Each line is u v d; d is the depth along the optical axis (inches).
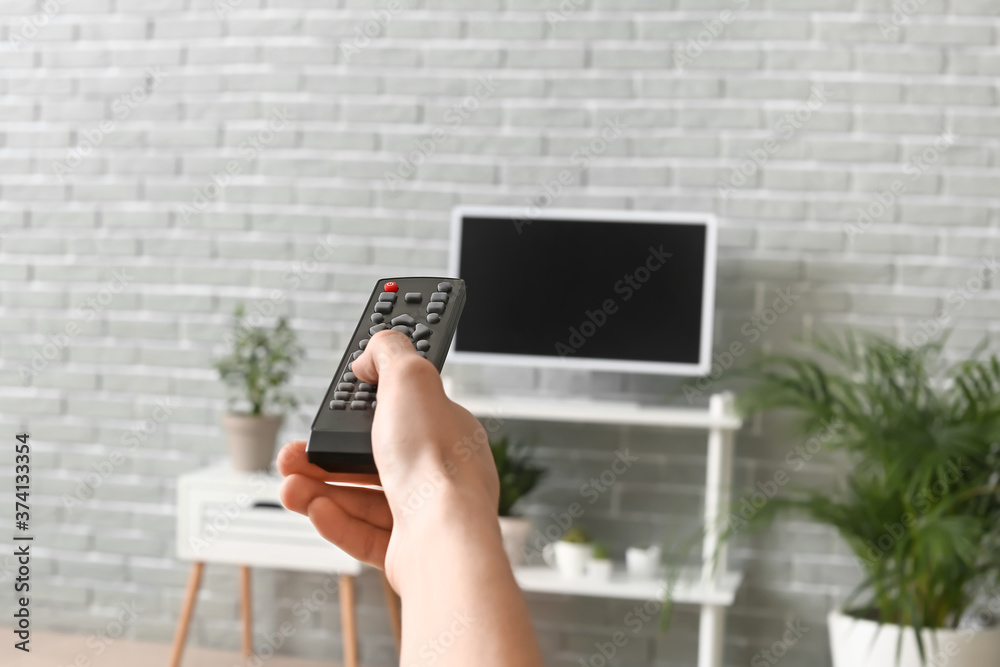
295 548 96.0
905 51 101.0
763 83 103.0
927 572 82.0
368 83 110.3
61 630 116.2
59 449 116.6
